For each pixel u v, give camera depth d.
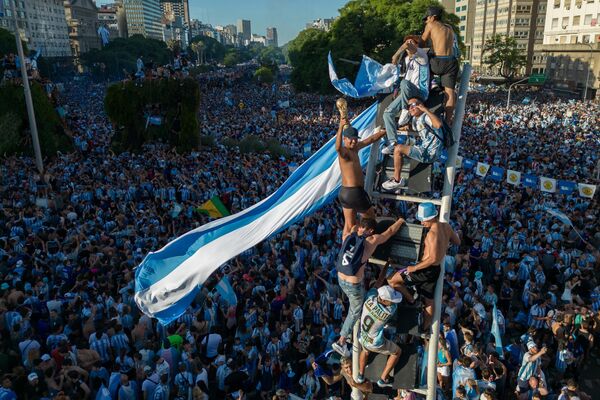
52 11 144.38
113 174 25.00
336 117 52.34
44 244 16.42
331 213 20.22
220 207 17.28
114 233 17.47
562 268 15.68
